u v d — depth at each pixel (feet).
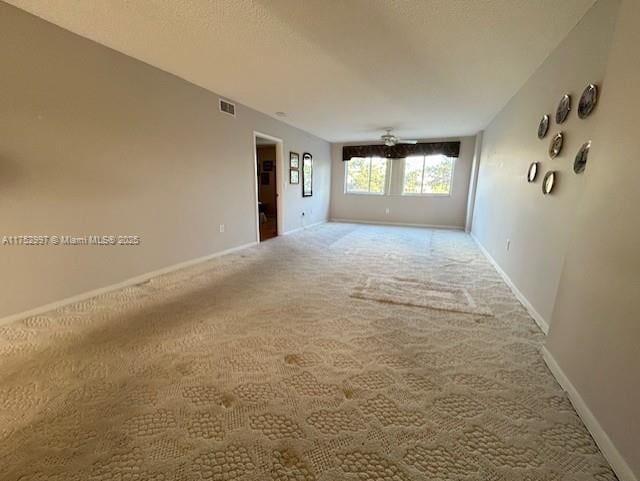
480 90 11.67
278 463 3.68
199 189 12.23
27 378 5.15
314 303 8.63
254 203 16.05
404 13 6.62
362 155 25.18
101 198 8.66
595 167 4.59
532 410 4.58
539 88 9.18
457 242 18.03
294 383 5.16
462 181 22.62
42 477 3.45
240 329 7.02
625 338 3.59
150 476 3.49
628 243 3.65
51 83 7.27
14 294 7.06
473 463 3.70
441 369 5.61
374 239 18.70
